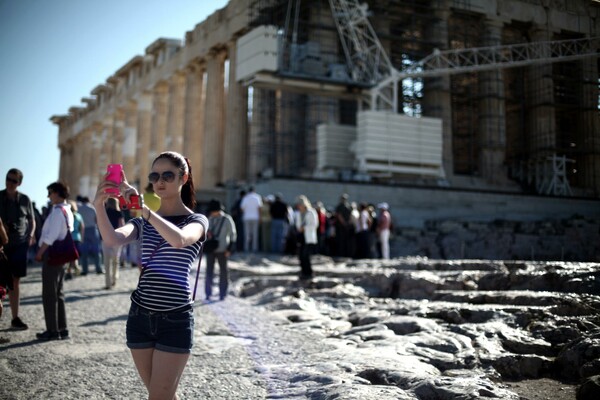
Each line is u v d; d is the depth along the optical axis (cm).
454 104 3631
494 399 476
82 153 7062
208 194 3123
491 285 1012
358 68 3309
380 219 1916
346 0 3341
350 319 920
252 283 1362
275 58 2948
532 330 714
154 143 5262
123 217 1263
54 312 780
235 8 4022
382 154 3055
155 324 362
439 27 2625
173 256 368
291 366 628
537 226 1332
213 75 4375
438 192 2664
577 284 853
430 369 588
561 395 529
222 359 678
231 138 3975
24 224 864
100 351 712
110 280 1293
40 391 549
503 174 2106
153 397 359
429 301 998
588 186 1107
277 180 2736
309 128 3638
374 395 482
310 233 1332
